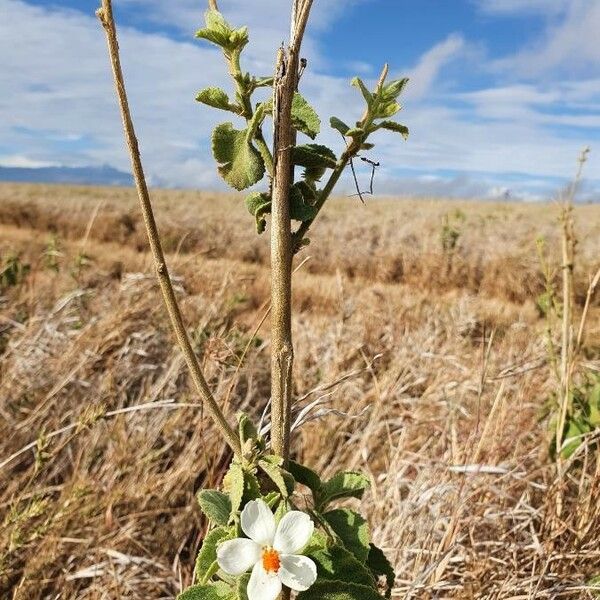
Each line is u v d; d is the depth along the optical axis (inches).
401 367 41.3
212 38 9.6
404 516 24.5
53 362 38.4
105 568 25.8
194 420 34.0
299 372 44.7
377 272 126.5
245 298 49.3
